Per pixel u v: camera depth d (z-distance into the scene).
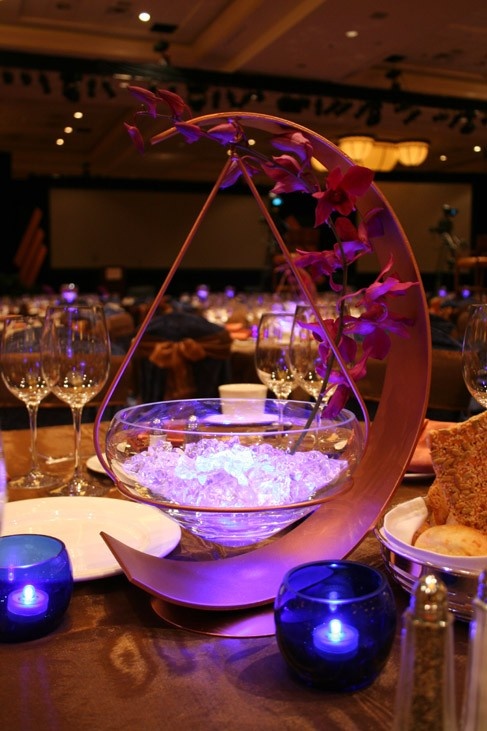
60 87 8.90
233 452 0.69
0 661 0.60
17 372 1.16
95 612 0.68
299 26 6.86
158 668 0.59
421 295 0.72
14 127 12.19
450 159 15.13
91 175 15.98
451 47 8.12
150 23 7.70
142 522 0.86
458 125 11.05
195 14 7.41
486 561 0.63
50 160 15.35
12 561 0.67
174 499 0.63
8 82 8.00
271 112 10.24
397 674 0.57
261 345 1.28
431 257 16.34
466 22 7.25
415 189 16.17
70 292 7.97
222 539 0.67
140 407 0.80
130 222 16.17
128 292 11.38
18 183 14.66
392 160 9.02
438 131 11.62
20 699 0.54
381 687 0.56
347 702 0.54
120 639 0.63
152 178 16.38
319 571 0.59
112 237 16.12
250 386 1.27
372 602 0.55
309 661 0.54
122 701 0.54
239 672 0.58
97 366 1.10
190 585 0.67
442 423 1.08
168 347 2.75
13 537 0.68
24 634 0.62
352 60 7.96
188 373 2.78
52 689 0.56
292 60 7.94
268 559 0.72
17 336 1.17
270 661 0.60
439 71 9.11
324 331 0.67
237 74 8.20
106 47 8.04
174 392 2.79
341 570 0.59
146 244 16.28
